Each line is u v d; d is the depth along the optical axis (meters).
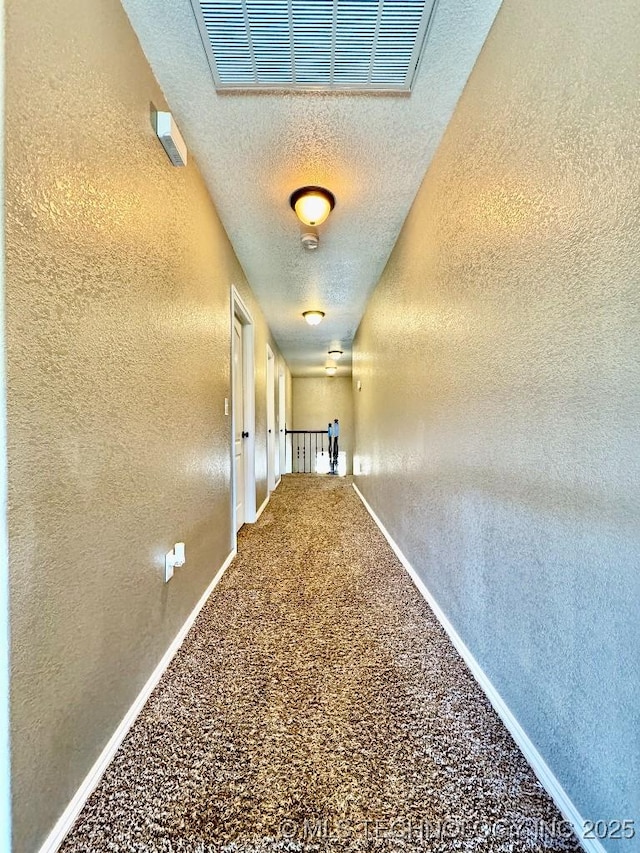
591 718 0.83
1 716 0.74
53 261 0.87
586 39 0.82
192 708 1.26
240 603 2.01
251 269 3.22
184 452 1.74
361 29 1.24
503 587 1.21
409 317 2.35
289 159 1.88
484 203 1.32
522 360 1.10
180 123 1.64
